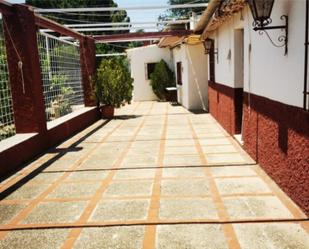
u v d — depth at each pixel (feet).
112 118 36.37
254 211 11.67
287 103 12.46
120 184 15.11
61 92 30.60
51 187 15.19
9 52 20.84
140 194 13.78
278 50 13.33
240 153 19.24
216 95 30.60
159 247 9.71
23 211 12.71
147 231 10.69
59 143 24.54
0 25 21.03
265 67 15.16
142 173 16.51
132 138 25.04
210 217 11.40
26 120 21.21
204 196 13.21
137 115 37.86
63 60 31.19
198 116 34.68
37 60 22.13
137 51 55.01
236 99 22.80
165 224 11.08
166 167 17.26
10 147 17.84
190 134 25.41
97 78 35.86
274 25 13.79
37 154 21.11
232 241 9.84
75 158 20.02
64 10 26.35
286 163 12.77
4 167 17.20
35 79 21.48
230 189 13.80
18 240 10.59
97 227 11.14
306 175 10.93
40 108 21.90
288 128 12.42
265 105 15.28
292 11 11.71
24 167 18.54
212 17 23.62
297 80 11.44
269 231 10.30
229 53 23.57
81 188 14.87
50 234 10.85
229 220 11.12
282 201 12.39
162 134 25.98
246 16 18.37
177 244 9.82
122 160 19.03
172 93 52.60
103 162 18.83
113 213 12.11
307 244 9.53
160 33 34.22
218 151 19.90
